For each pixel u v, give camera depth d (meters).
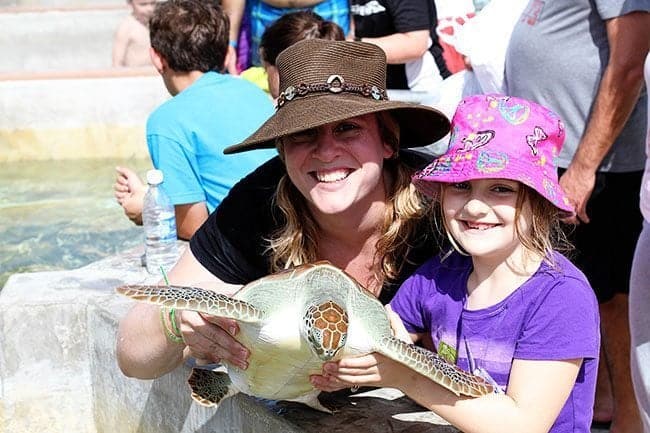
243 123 3.69
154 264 3.38
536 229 2.09
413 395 2.08
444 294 2.22
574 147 3.25
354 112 2.13
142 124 6.43
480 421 1.99
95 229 5.07
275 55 3.83
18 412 3.18
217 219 2.51
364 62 2.30
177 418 2.80
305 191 2.28
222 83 3.79
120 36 7.30
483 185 2.06
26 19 9.00
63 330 3.15
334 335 1.93
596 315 2.07
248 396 2.51
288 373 2.14
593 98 3.17
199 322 2.16
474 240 2.08
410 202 2.37
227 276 2.50
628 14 2.94
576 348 1.99
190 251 2.55
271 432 2.39
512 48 3.35
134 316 2.48
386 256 2.43
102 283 3.29
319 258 2.49
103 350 3.07
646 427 2.56
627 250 3.27
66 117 6.39
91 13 9.06
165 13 3.91
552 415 2.00
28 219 5.27
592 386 2.12
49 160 6.43
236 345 2.14
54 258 4.68
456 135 2.15
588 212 3.26
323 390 2.22
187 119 3.64
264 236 2.45
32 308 3.11
